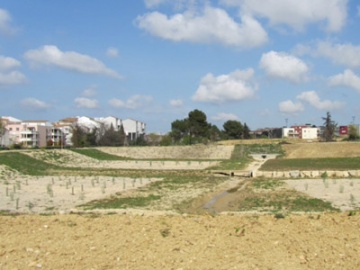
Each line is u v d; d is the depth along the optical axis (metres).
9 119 178.62
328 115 156.00
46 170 71.12
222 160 99.19
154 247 14.38
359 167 72.19
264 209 30.23
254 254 13.68
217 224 17.77
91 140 145.50
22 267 12.61
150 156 113.81
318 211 28.02
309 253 13.78
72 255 13.62
